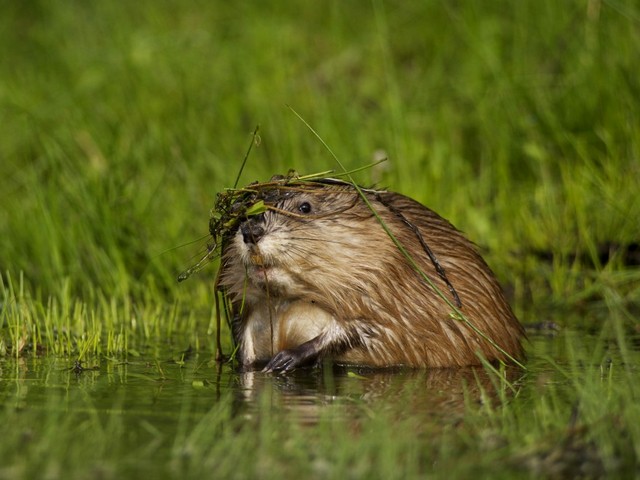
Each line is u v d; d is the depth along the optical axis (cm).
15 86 2181
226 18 2345
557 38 1927
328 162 1742
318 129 1834
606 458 752
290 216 1087
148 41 2205
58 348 1164
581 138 1741
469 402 917
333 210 1121
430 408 892
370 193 1154
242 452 757
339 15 2281
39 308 1343
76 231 1524
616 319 1183
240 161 1808
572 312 1439
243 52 2159
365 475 715
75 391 950
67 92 2081
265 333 1142
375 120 1892
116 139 1756
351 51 2180
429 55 2123
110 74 2131
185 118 1922
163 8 2420
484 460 750
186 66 2131
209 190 1719
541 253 1580
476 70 1956
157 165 1786
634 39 1814
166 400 916
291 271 1084
